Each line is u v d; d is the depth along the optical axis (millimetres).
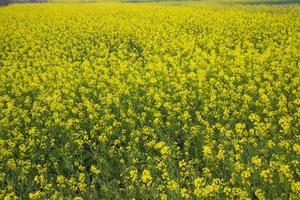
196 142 9984
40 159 10414
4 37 24953
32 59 19312
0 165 10055
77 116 12523
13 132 11117
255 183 7965
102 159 9617
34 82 15484
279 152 8727
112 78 14703
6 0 45438
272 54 16531
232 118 10648
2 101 14328
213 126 10086
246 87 12984
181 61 17328
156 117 11414
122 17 29328
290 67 14523
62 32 25219
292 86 12586
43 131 11320
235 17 25734
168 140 9992
